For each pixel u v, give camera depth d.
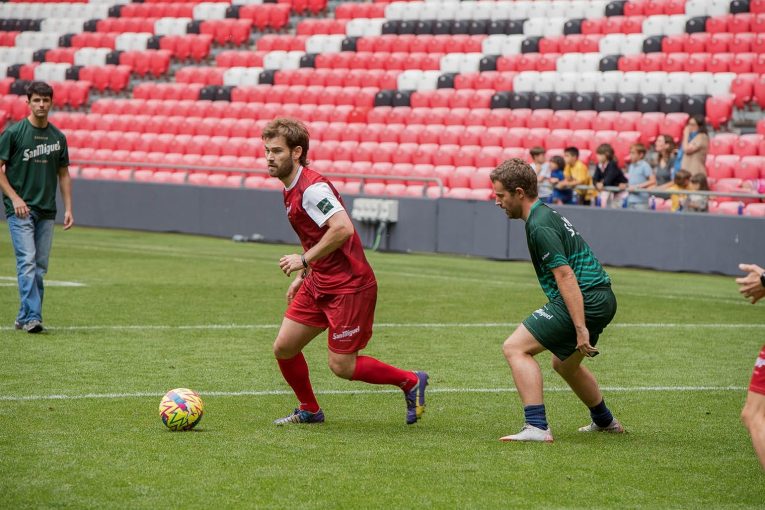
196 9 70.38
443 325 26.91
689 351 23.72
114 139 61.50
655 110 50.75
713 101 49.88
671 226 40.62
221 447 14.78
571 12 59.25
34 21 74.06
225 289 33.06
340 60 61.62
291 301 16.36
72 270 37.09
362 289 15.91
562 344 15.34
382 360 22.08
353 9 65.44
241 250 45.78
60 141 24.34
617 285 35.97
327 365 21.64
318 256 15.38
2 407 17.06
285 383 19.66
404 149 52.94
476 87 56.59
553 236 14.91
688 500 12.62
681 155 44.44
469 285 35.12
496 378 20.44
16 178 23.95
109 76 67.31
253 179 54.91
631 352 23.53
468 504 12.24
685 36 54.12
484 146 52.34
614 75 53.47
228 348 23.08
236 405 17.77
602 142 50.00
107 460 13.91
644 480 13.48
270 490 12.66
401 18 63.88
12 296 30.08
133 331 25.00
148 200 53.53
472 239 44.91
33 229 24.27
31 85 23.69
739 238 39.28
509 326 26.84
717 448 15.30
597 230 42.19
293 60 63.03
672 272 40.62
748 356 23.14
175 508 11.91
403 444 15.21
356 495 12.52
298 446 14.96
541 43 57.59
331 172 51.22
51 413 16.70
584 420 17.20
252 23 68.25
